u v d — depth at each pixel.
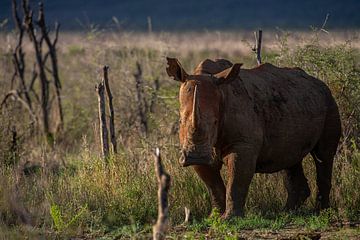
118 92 52.41
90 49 62.28
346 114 41.94
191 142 31.30
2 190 35.06
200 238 30.31
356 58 43.81
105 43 61.66
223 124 33.62
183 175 37.00
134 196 35.66
